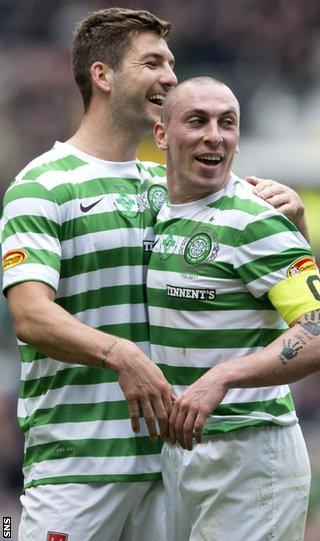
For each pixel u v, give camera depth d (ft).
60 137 116.26
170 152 39.63
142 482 41.34
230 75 122.72
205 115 38.37
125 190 42.19
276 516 38.93
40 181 40.55
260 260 37.35
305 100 120.57
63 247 40.78
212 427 38.63
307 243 38.27
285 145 113.50
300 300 36.58
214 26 124.77
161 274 39.63
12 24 124.26
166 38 44.06
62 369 41.06
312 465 89.40
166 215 40.65
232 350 38.40
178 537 41.24
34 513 41.39
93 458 40.81
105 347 36.78
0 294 99.25
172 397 36.86
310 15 125.80
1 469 91.71
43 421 41.60
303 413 95.14
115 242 41.29
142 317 41.42
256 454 38.70
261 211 37.91
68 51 122.42
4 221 40.29
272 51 123.75
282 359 36.22
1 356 98.84
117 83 42.42
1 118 115.85
